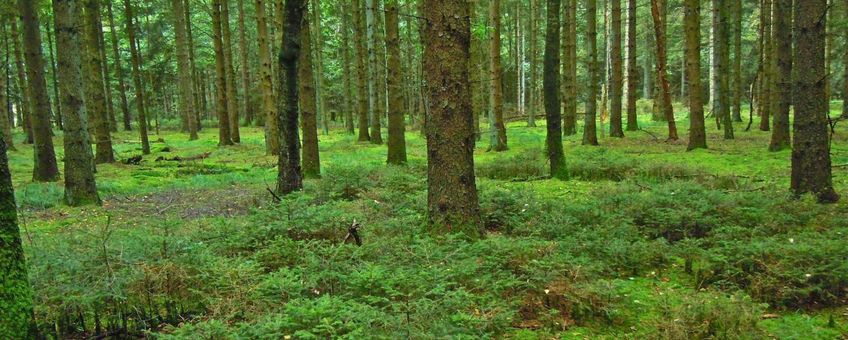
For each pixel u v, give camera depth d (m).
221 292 4.71
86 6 18.30
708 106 33.25
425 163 15.77
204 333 3.73
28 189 12.46
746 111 32.38
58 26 10.37
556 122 12.08
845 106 22.50
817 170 8.10
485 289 4.76
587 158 14.15
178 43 28.25
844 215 7.02
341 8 30.75
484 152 19.41
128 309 4.71
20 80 27.20
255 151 22.73
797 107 8.23
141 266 4.93
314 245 6.00
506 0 37.81
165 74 42.41
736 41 24.64
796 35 8.15
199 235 6.59
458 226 6.44
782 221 6.64
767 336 4.16
